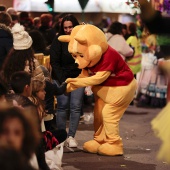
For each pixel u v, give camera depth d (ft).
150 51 43.68
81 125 34.68
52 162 21.07
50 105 23.95
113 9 57.11
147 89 44.55
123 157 25.67
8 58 22.06
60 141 22.13
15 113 10.38
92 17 63.26
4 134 10.23
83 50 24.09
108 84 25.02
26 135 10.34
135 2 30.09
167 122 17.52
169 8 22.07
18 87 18.47
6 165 9.61
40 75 21.62
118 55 24.86
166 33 17.10
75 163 24.36
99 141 26.21
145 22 17.04
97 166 23.93
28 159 10.35
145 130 33.81
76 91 27.50
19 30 21.79
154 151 27.30
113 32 39.29
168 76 18.38
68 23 26.94
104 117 25.38
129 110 42.19
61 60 27.22
